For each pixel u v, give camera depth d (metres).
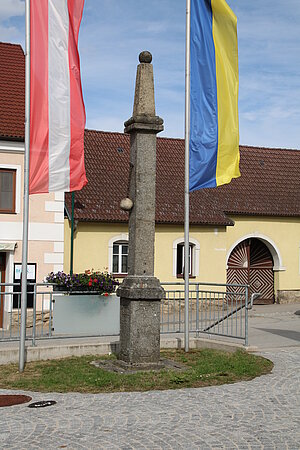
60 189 10.16
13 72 20.20
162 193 22.73
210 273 22.58
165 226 21.84
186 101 11.59
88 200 20.56
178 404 7.64
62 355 11.27
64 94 10.19
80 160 10.29
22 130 17.64
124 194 21.42
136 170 10.29
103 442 6.07
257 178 26.22
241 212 23.86
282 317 19.62
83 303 12.26
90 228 20.28
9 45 21.52
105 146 23.64
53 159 10.10
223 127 11.75
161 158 24.48
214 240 22.70
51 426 6.66
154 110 10.39
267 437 6.21
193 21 11.63
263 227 24.72
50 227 18.05
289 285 25.27
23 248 9.91
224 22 11.78
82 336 11.95
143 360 10.16
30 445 6.00
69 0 10.23
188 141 11.62
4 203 17.58
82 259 20.11
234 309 12.88
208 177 11.72
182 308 21.56
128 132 10.62
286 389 8.52
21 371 9.97
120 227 20.66
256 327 16.41
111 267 20.53
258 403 7.68
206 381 9.08
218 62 11.75
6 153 17.53
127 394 8.25
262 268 25.14
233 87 11.87
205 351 11.80
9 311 17.11
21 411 7.34
